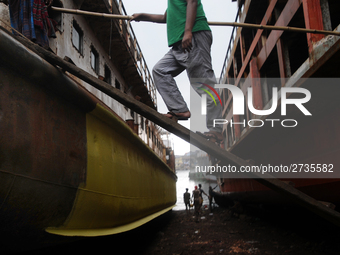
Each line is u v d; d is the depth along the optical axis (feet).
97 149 13.20
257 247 20.17
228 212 46.29
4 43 7.11
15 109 7.85
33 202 8.57
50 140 9.32
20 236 8.94
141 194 21.99
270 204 33.14
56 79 9.27
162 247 21.34
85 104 11.62
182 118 8.52
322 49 22.67
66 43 24.59
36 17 14.78
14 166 7.72
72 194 10.63
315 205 6.56
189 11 7.91
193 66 8.23
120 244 20.79
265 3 45.37
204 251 19.76
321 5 24.48
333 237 20.68
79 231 11.46
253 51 48.98
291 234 23.72
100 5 30.17
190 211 52.01
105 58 38.70
